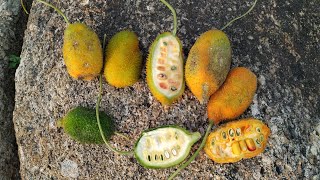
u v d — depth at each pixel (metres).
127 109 0.28
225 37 0.26
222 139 0.26
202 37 0.26
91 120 0.28
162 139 0.27
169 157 0.27
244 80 0.26
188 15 0.30
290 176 0.27
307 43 0.30
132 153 0.27
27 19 0.35
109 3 0.30
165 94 0.27
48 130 0.29
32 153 0.29
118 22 0.30
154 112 0.28
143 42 0.29
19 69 0.31
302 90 0.29
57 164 0.29
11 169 0.32
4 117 0.32
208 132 0.26
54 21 0.31
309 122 0.28
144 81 0.28
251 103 0.28
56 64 0.30
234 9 0.30
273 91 0.28
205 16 0.30
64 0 0.31
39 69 0.30
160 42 0.27
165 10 0.30
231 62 0.29
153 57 0.27
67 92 0.29
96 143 0.28
